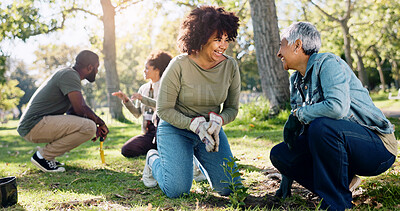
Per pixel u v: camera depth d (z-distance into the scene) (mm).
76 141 3951
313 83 2225
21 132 3930
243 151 4711
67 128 3885
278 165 2496
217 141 2480
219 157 2697
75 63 4082
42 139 3939
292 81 2479
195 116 2760
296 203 2465
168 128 2750
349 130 2113
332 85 2086
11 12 13531
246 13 15094
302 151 2398
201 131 2482
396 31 24750
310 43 2227
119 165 4262
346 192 2158
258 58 8742
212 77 2637
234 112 2818
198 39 2461
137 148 4770
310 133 2141
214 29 2406
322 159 2135
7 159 5754
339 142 2092
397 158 3395
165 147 2707
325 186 2119
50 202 2598
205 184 3156
